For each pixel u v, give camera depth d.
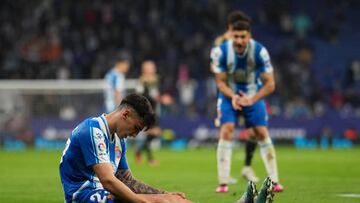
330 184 28.92
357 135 66.56
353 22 87.50
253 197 17.00
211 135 64.94
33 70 75.50
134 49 77.94
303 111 68.75
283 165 41.44
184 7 82.88
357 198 23.50
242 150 57.59
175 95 72.75
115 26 78.88
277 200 22.97
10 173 36.28
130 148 64.19
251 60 26.02
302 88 73.75
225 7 83.12
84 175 16.38
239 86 26.61
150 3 82.38
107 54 76.19
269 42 84.44
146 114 16.05
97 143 16.05
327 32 85.62
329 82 80.69
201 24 82.19
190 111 68.75
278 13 85.75
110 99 47.62
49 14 80.81
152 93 44.12
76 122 65.19
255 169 39.16
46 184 30.00
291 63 77.25
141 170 38.66
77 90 67.12
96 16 80.19
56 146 65.06
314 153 54.78
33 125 65.69
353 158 48.12
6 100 66.12
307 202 22.41
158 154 54.81
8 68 75.88
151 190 17.20
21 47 77.69
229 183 29.70
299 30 84.81
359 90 77.81
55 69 75.06
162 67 75.75
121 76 47.50
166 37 78.94
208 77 75.94
